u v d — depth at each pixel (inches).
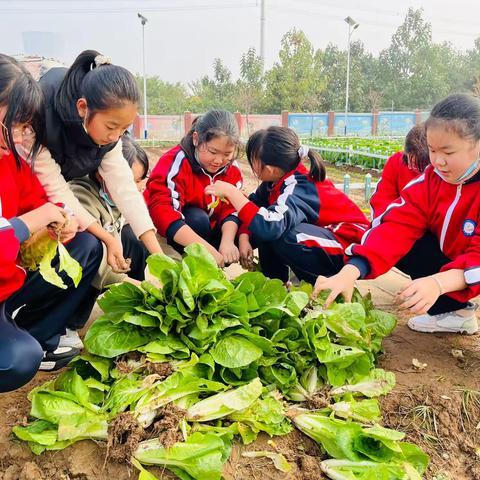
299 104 1920.5
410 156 151.4
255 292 108.7
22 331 96.9
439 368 118.8
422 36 2450.8
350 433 89.7
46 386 96.5
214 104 2138.3
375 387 105.2
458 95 108.4
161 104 2156.7
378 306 154.6
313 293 114.7
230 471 86.0
